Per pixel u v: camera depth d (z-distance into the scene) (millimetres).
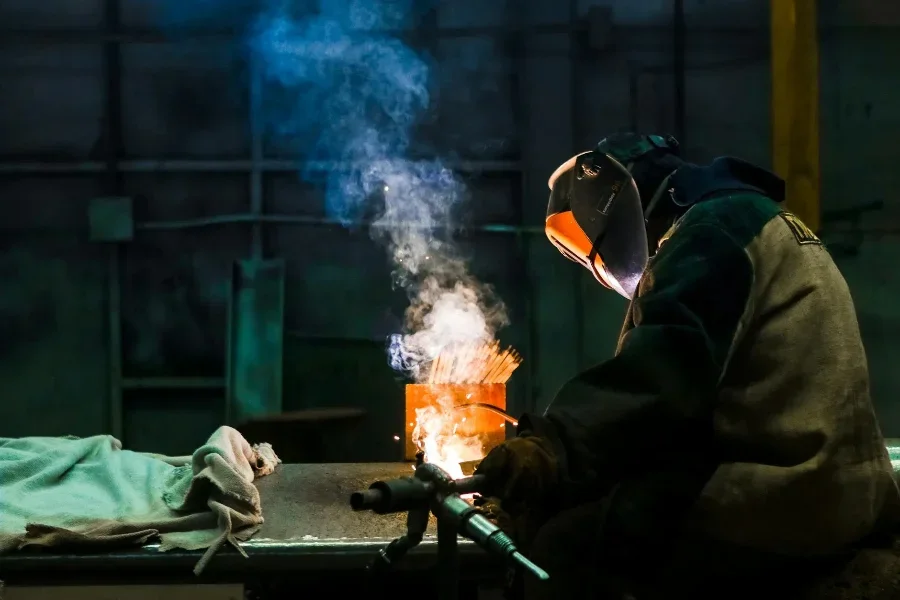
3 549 1484
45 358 3340
